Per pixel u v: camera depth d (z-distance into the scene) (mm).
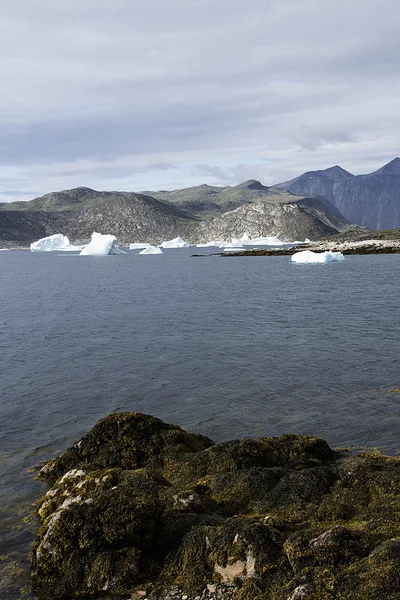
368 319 38062
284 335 32656
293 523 9742
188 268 117250
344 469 11711
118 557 9180
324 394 20312
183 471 12609
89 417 18594
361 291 58125
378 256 133250
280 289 63125
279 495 10922
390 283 66625
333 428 16641
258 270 101062
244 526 8977
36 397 21031
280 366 24859
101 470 12125
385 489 10727
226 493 11258
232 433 16641
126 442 13805
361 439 15602
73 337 33969
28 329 37656
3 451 15609
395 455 14242
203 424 17516
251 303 49875
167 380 23109
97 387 22328
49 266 146500
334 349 28188
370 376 22641
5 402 20406
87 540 9430
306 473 11484
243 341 31094
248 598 7898
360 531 8664
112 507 9805
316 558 8016
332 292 57875
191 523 9734
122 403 20094
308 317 39875
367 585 7172
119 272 109750
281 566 8195
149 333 34625
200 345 30266
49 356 28453
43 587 9195
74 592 8992
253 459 12641
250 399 20047
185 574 8727
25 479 13633
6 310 49250
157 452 13625
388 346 28547
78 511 9875
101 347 30500
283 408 18844
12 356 28625
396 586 7027
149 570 9062
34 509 11922
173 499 10695
